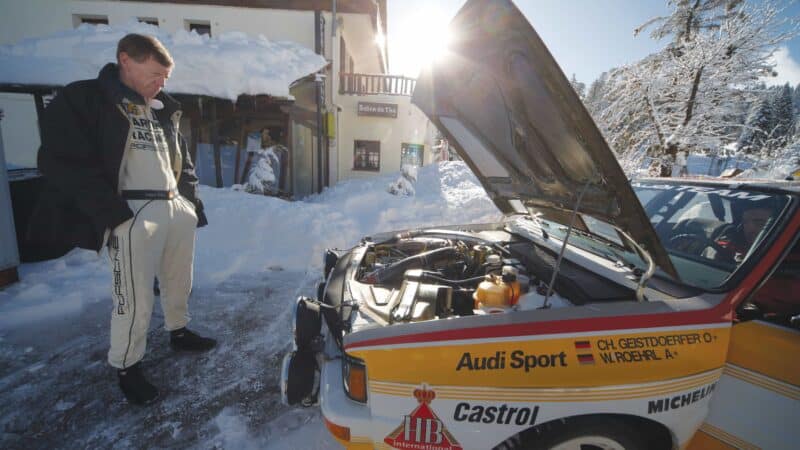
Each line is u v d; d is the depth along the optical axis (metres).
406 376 1.31
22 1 11.68
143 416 2.08
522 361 1.30
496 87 1.63
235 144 9.34
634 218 1.37
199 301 3.55
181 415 2.09
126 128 1.96
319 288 2.31
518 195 2.38
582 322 1.35
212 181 9.23
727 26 8.17
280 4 11.70
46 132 1.78
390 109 13.21
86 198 1.84
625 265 1.82
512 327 1.34
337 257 2.57
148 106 2.14
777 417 1.30
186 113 8.82
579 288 1.65
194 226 2.51
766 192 1.78
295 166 9.99
